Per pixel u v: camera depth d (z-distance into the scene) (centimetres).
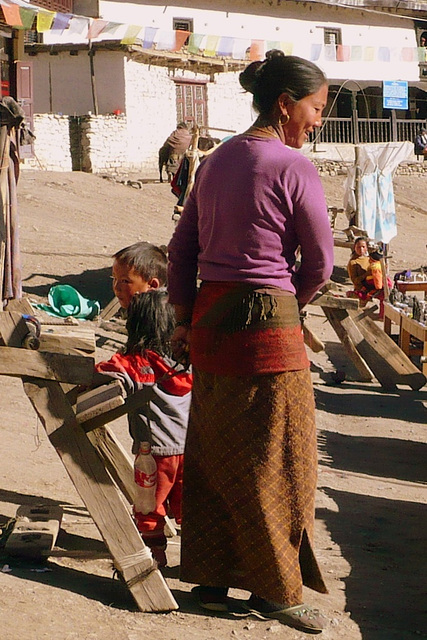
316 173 489
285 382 486
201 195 499
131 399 540
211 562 513
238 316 482
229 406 490
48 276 2048
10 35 2738
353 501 852
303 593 592
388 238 2750
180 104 4225
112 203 2995
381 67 4934
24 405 1015
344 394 1452
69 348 531
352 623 545
